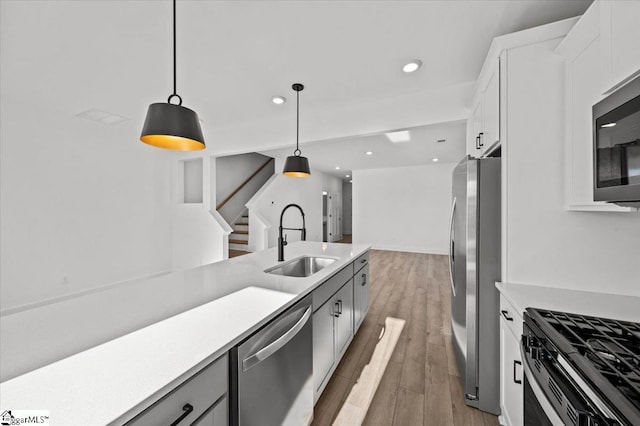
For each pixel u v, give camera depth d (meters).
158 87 2.67
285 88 2.68
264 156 7.73
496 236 1.62
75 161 3.71
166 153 4.98
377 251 7.42
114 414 0.56
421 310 3.25
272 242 6.33
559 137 1.48
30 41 1.94
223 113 3.41
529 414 1.06
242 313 1.10
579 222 1.46
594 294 1.41
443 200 7.04
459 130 4.00
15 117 3.14
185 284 1.50
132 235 4.44
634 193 0.89
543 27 1.48
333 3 1.56
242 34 1.85
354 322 2.43
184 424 0.74
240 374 0.94
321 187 8.65
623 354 0.78
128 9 1.62
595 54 1.21
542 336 0.98
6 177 3.10
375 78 2.46
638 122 0.88
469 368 1.70
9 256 3.13
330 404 1.71
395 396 1.79
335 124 3.22
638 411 0.56
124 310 1.13
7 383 0.66
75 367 0.73
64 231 3.60
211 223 4.61
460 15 1.65
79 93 2.82
